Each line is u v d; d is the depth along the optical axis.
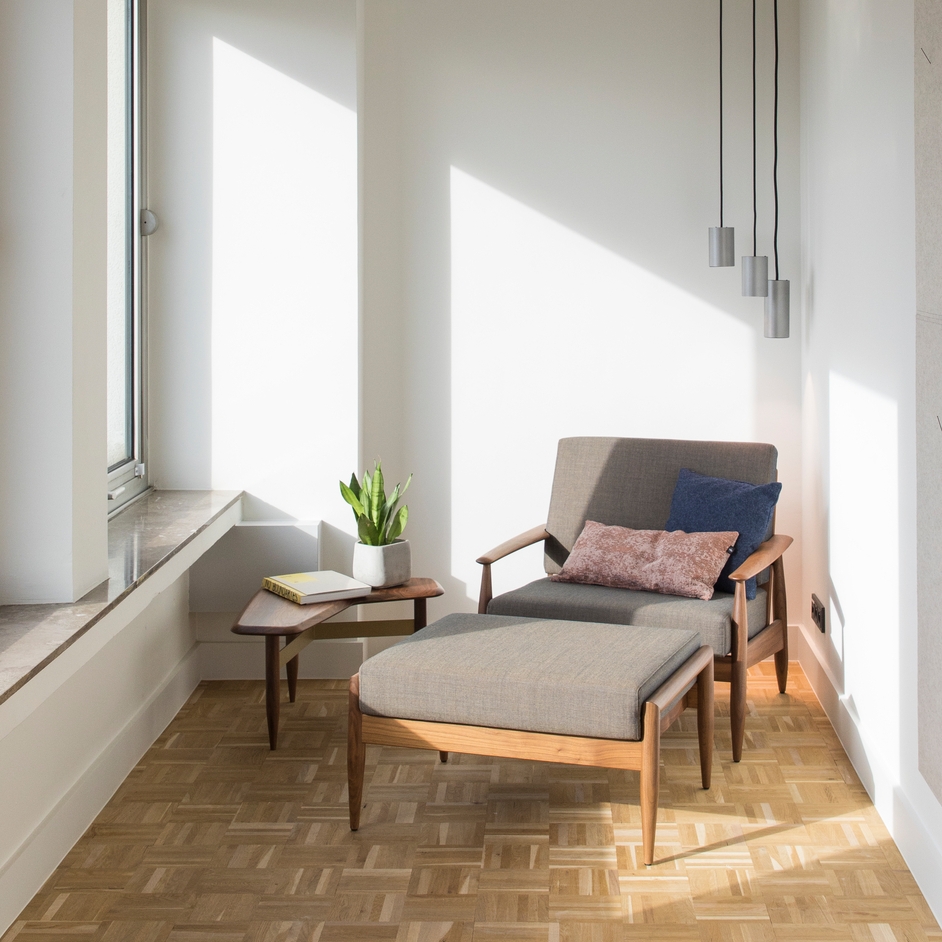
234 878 2.10
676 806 2.42
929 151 1.96
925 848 1.99
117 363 3.10
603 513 3.24
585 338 3.62
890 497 2.32
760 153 3.53
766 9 3.50
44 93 1.95
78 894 2.04
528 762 2.70
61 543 1.99
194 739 2.89
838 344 2.92
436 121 3.59
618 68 3.54
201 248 3.32
